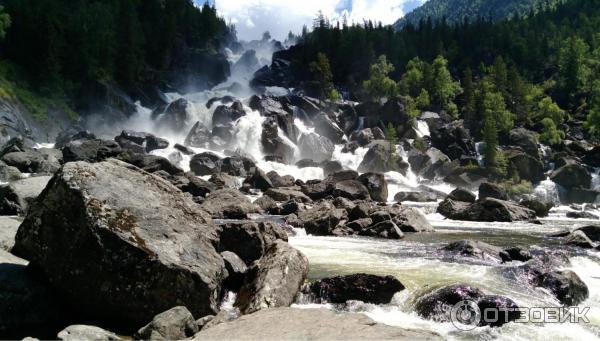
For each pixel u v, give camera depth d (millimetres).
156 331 8133
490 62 134250
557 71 126125
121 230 9430
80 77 80688
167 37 114125
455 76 129625
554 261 15141
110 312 9367
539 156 78625
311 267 13711
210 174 49594
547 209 40938
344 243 19031
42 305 9266
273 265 11336
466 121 91625
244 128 67750
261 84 117125
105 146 43844
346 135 84312
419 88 108000
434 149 75188
